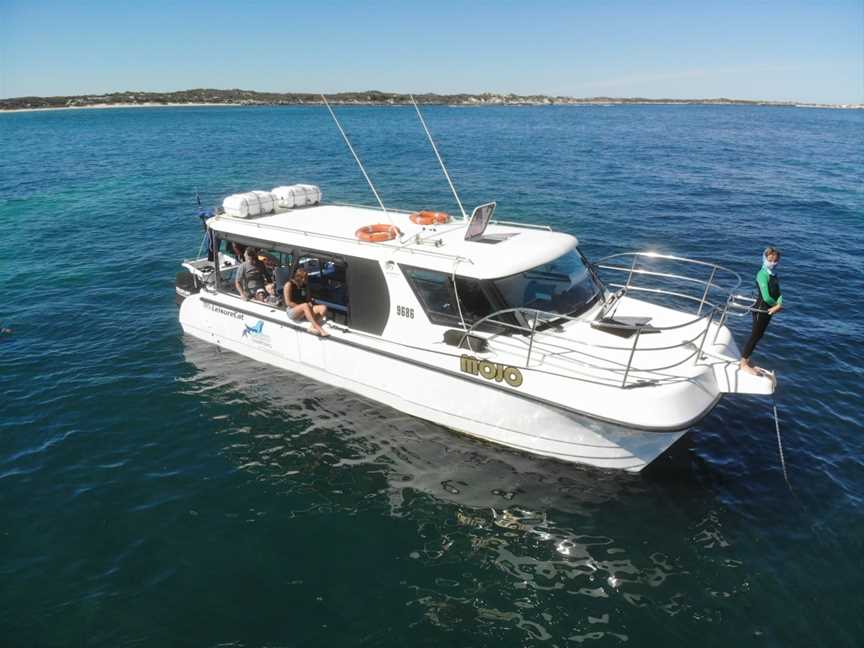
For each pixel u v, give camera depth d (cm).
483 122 9356
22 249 1820
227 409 905
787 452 793
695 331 780
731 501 700
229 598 570
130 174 3450
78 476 756
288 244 907
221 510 694
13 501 709
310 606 559
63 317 1277
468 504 697
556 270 805
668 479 738
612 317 795
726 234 1923
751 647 515
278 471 763
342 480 744
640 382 665
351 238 861
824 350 1080
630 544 636
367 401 902
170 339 1159
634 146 5084
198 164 3884
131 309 1324
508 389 718
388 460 779
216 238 1022
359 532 656
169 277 1551
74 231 2050
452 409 790
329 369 915
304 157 4216
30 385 982
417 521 672
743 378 701
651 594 572
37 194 2786
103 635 529
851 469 757
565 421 699
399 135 6438
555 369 696
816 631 530
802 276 1490
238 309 1008
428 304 780
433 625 539
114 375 1013
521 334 750
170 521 676
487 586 582
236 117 11794
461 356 746
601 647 517
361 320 854
